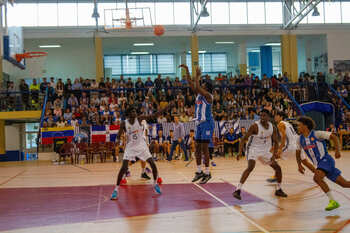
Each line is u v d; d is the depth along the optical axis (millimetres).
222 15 27344
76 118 18531
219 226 4344
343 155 15141
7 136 22938
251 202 5785
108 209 5547
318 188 7000
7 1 17656
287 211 5094
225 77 23891
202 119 7391
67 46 28688
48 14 26094
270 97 20547
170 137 17297
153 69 33125
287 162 12617
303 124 5363
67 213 5375
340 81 22766
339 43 27578
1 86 19500
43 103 18594
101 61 26125
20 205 6168
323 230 4059
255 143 6090
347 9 27828
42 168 13945
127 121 6789
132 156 6637
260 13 27594
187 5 27156
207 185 7781
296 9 25641
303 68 31266
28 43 27328
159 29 17156
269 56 31469
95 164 15055
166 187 7660
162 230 4250
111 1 26531
